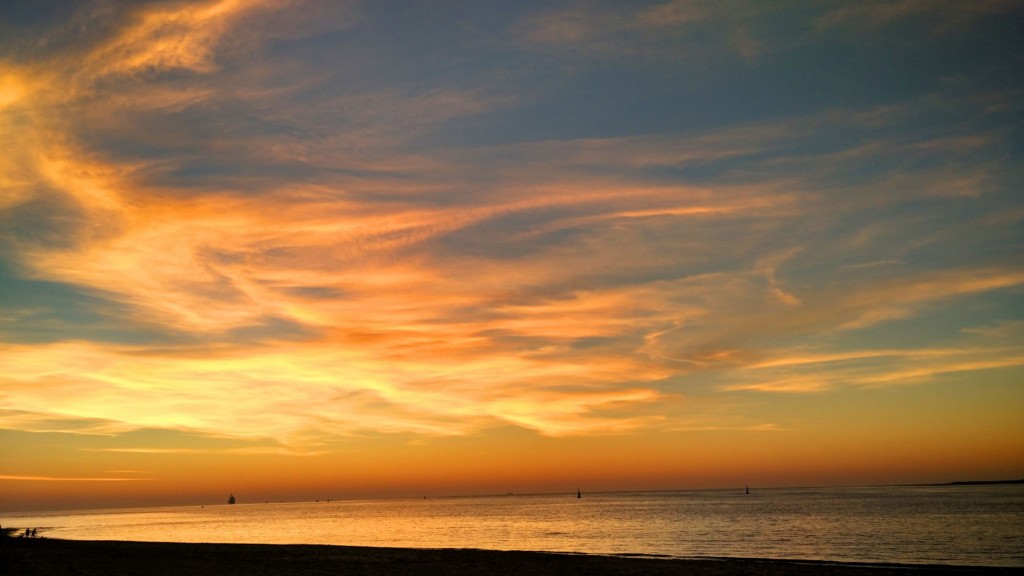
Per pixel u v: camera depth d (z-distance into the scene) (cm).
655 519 9962
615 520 9869
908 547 4784
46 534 8219
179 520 14662
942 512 9956
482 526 8862
